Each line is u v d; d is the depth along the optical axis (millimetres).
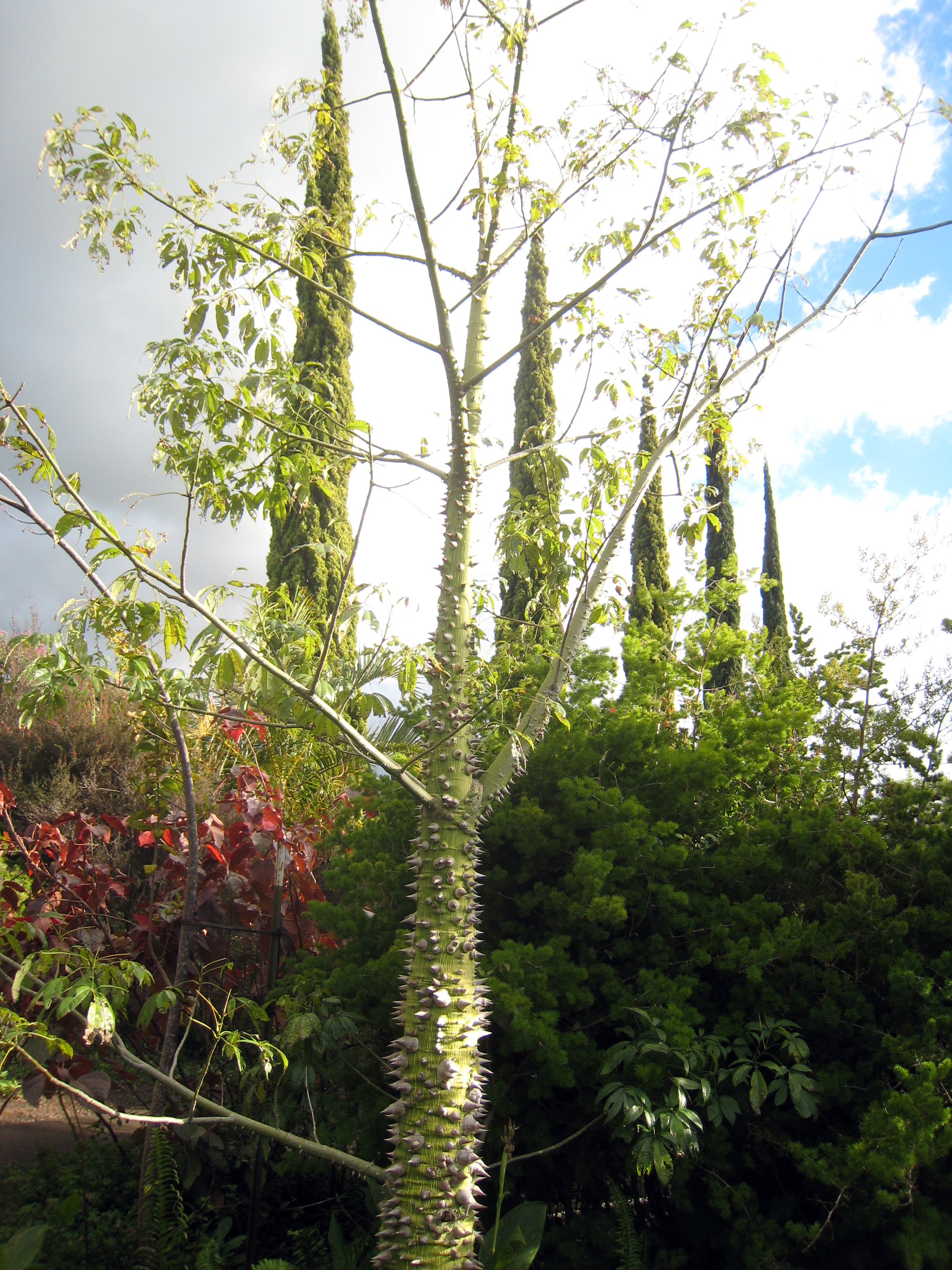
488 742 3568
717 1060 2965
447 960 2566
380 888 3865
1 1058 2475
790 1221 2777
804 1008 3238
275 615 2793
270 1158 3572
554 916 3516
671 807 3797
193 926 3418
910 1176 2598
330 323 9898
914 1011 3197
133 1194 3463
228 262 2746
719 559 15008
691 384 3611
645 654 4730
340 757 3961
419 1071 2459
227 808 4977
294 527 9172
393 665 2574
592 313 3664
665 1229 3248
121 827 4133
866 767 4531
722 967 3242
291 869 4090
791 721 3996
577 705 4398
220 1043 3701
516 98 3188
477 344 3336
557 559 3182
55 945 3422
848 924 3330
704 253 3750
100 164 2621
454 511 2998
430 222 2926
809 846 3568
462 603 2951
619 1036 3354
